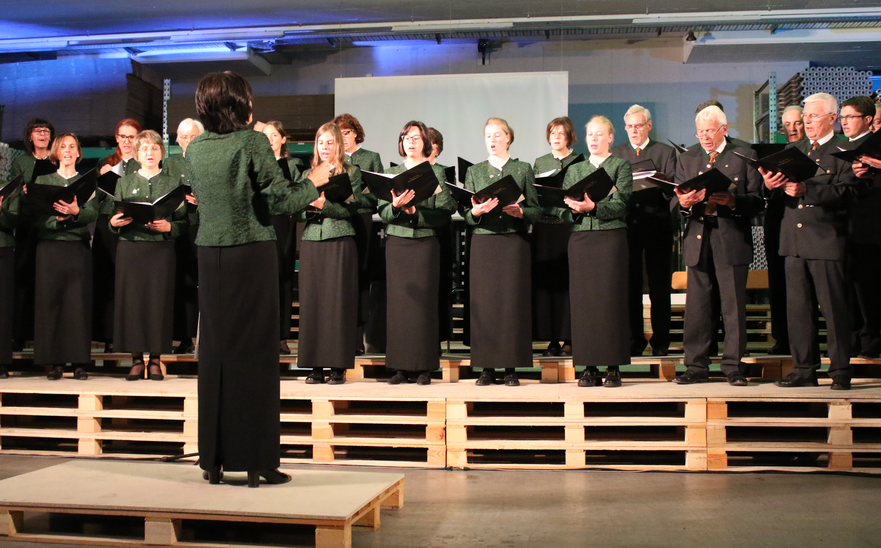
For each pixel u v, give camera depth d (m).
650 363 4.08
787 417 3.43
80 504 2.30
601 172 3.40
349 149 4.57
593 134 3.89
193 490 2.45
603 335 3.71
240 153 2.37
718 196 3.72
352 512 2.20
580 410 3.41
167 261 4.14
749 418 3.37
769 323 5.51
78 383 3.95
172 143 9.07
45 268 4.14
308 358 3.92
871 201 4.21
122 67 9.66
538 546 2.28
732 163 3.95
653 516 2.61
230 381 2.40
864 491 2.96
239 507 2.24
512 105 8.53
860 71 9.28
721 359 4.12
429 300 3.87
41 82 9.73
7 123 9.76
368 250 4.61
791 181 3.54
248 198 2.40
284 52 9.72
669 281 4.43
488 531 2.43
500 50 9.56
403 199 3.49
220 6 8.10
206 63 9.24
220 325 2.40
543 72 8.51
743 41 8.55
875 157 3.26
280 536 2.43
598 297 3.73
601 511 2.67
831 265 3.60
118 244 4.15
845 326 3.58
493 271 3.81
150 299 4.10
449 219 4.06
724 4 8.07
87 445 3.68
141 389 3.71
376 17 8.55
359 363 4.21
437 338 3.92
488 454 3.68
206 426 2.43
